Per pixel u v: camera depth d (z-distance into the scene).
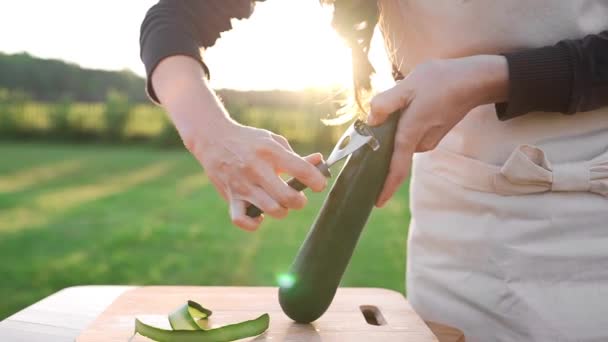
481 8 0.87
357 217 0.75
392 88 0.76
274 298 0.95
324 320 0.85
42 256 4.00
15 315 0.90
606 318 0.89
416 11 0.92
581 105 0.79
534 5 0.86
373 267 3.71
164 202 6.38
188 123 0.75
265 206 0.72
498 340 0.95
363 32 0.85
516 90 0.77
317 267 0.76
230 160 0.72
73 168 9.80
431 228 1.00
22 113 14.43
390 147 0.75
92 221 5.29
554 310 0.90
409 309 0.91
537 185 0.89
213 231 4.84
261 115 12.16
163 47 0.79
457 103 0.77
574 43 0.79
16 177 8.52
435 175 0.99
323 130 12.02
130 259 3.91
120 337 0.78
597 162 0.87
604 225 0.89
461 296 0.97
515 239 0.92
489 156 0.93
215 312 0.88
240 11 0.89
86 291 1.03
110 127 14.42
